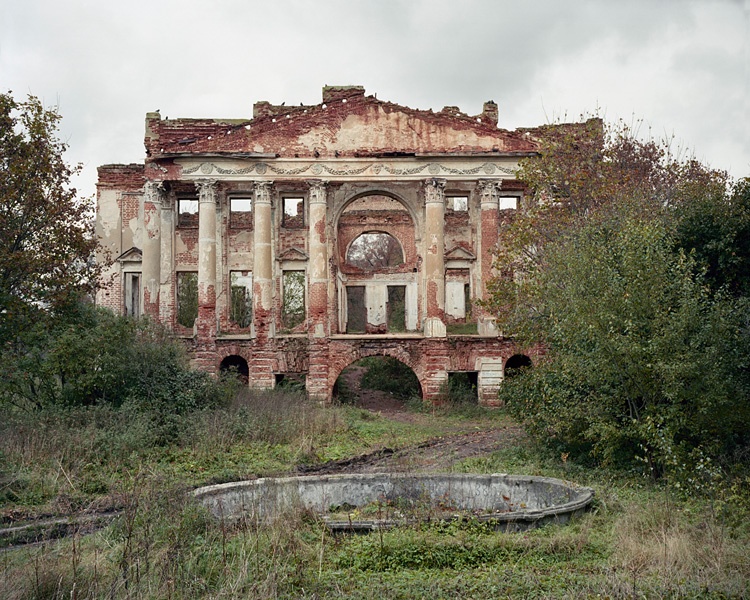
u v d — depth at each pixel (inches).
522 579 362.3
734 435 607.2
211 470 687.1
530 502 528.4
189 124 1561.3
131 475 627.2
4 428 705.0
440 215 1385.3
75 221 873.5
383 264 2743.6
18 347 865.5
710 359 570.3
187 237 1540.4
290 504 453.7
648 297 594.9
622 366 605.6
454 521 434.9
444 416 1234.6
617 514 468.4
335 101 1406.3
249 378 1362.0
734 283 701.3
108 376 861.2
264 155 1384.1
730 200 719.7
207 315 1364.4
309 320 1364.4
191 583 345.4
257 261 1380.4
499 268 996.6
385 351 1346.0
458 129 1405.0
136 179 1625.2
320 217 1385.3
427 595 346.0
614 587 343.0
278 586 350.6
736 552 390.6
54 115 845.2
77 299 908.0
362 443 887.1
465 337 1352.1
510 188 1457.9
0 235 802.2
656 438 557.3
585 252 658.2
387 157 1392.7
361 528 431.2
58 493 563.8
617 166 1018.7
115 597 324.5
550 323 740.7
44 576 341.1
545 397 698.2
